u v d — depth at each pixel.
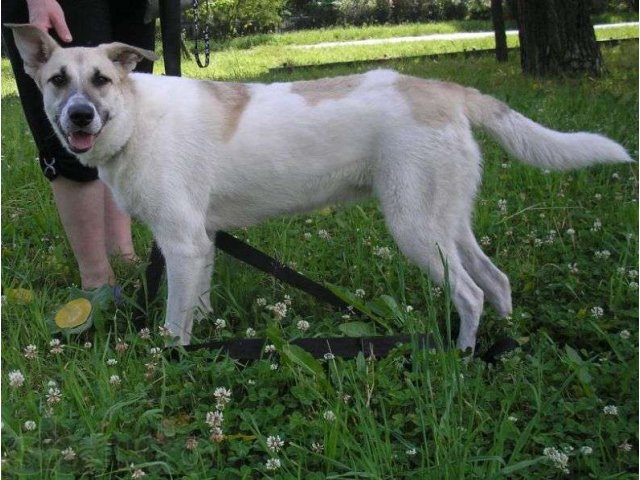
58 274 2.52
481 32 13.38
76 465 1.68
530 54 6.18
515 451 1.68
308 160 2.18
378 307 2.20
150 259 2.31
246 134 2.15
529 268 2.46
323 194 2.24
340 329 2.12
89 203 2.40
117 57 2.12
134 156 2.10
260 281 2.45
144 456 1.73
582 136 2.21
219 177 2.17
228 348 2.04
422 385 1.88
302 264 2.56
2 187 3.16
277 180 2.19
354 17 16.53
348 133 2.16
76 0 2.29
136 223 2.91
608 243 2.58
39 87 2.14
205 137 2.14
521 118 2.22
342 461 1.69
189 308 2.16
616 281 2.34
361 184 2.23
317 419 1.79
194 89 2.17
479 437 1.77
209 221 2.23
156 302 2.32
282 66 8.08
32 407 1.81
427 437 1.79
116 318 2.21
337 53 10.07
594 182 3.11
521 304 2.34
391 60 8.19
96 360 1.94
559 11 5.95
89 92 2.04
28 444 1.70
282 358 1.92
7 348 2.04
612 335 2.10
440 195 2.16
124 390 1.89
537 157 2.23
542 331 2.11
